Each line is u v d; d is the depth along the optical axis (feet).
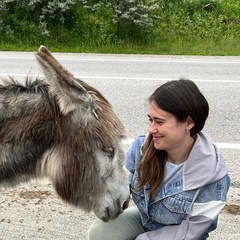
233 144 20.38
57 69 7.97
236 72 36.94
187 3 57.77
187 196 9.35
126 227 10.48
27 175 9.28
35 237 13.14
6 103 9.02
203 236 10.03
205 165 9.25
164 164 9.62
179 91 8.93
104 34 51.57
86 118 8.76
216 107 26.23
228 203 15.08
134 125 22.72
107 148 8.96
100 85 31.37
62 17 53.31
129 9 51.47
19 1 54.13
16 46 49.88
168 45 50.83
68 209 14.64
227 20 56.44
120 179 9.35
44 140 8.95
